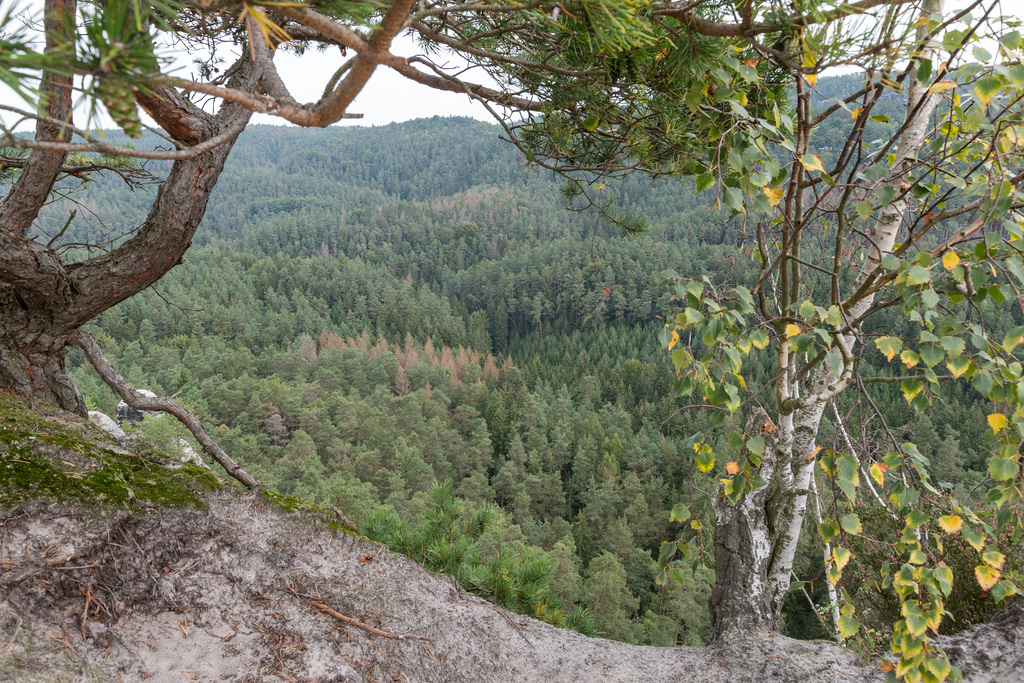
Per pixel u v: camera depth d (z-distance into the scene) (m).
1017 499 1.92
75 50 0.86
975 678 3.27
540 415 72.81
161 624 2.48
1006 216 2.01
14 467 2.54
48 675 2.04
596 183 3.24
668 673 3.69
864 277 3.91
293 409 70.88
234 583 2.78
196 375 86.81
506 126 3.11
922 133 3.41
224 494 3.08
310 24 1.06
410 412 73.81
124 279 3.20
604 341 116.50
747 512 4.57
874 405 2.13
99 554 2.46
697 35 1.96
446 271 170.62
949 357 1.81
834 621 4.13
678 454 59.00
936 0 2.31
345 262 160.38
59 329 3.26
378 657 2.83
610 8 1.64
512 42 2.83
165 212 3.07
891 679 2.38
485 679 3.21
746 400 2.28
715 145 2.14
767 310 2.56
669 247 122.19
